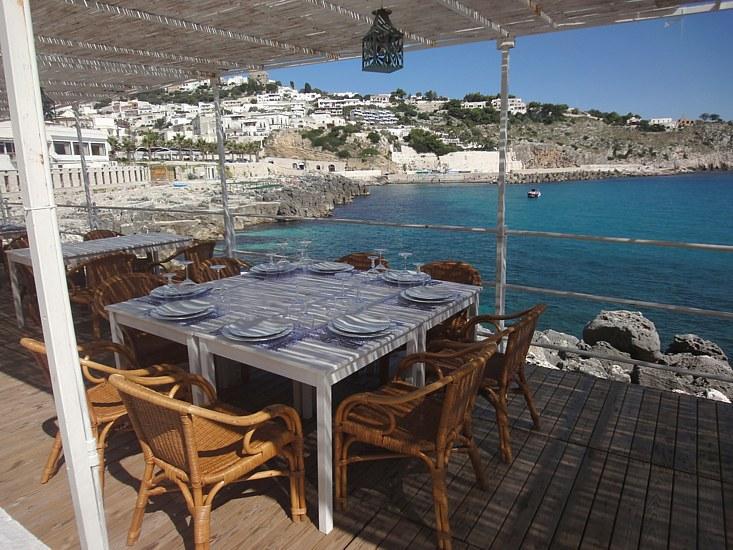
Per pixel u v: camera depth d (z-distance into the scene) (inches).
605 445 93.8
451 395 65.3
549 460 89.0
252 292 110.4
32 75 49.1
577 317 422.0
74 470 57.7
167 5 112.3
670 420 103.0
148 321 92.4
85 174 263.6
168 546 68.5
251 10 116.1
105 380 88.1
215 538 69.8
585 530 71.3
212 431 73.2
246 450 65.7
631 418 104.0
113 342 94.7
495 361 96.5
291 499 73.3
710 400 112.0
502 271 135.6
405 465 87.7
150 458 66.5
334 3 113.7
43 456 92.3
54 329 54.1
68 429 56.5
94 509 59.9
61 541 70.1
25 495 80.8
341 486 75.2
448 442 70.0
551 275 543.5
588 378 124.3
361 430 72.4
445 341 97.3
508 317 103.3
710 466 87.0
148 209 214.4
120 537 70.1
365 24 127.8
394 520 73.6
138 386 60.6
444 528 66.6
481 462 83.5
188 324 88.4
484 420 103.7
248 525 72.6
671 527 71.9
